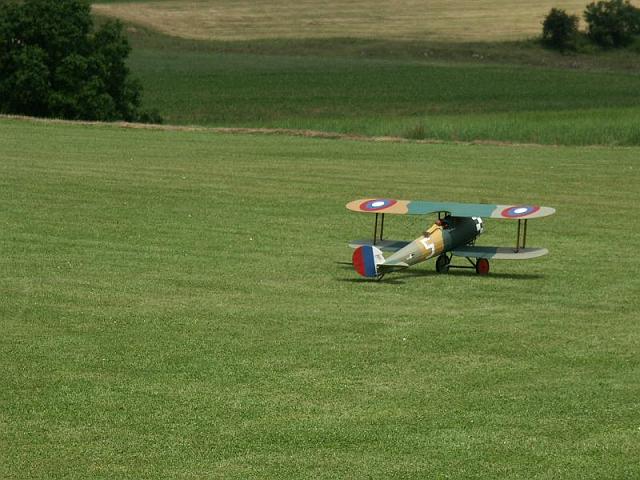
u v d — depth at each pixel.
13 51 112.31
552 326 30.70
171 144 80.88
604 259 41.41
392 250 38.81
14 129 88.00
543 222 49.81
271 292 35.19
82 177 61.81
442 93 174.12
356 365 26.64
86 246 42.69
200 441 21.59
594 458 20.59
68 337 29.20
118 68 118.56
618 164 71.06
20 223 47.44
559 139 87.38
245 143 82.75
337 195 56.78
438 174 65.69
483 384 25.09
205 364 26.72
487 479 19.70
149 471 20.16
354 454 20.89
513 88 181.38
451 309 32.91
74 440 21.67
